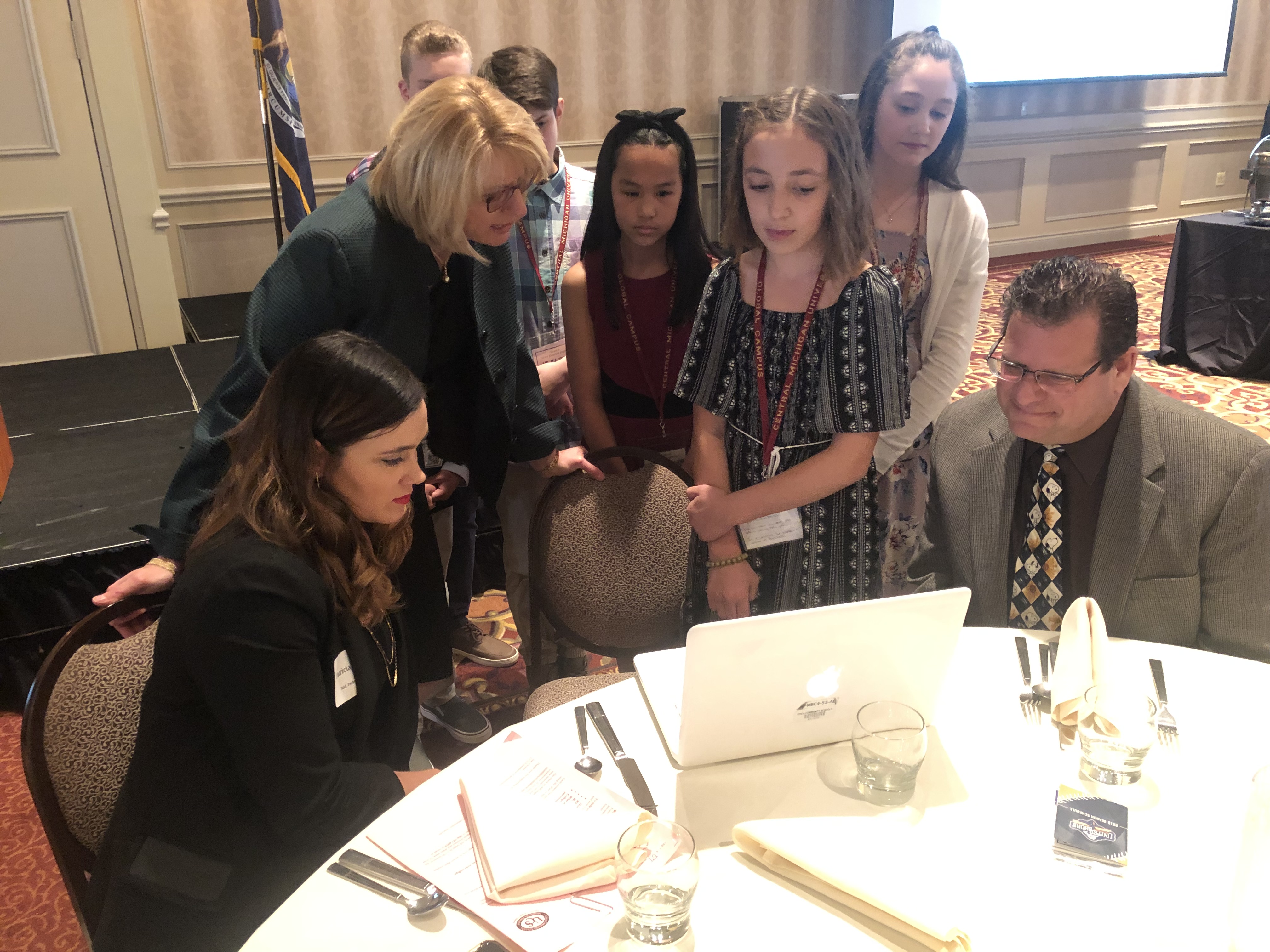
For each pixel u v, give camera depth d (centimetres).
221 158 481
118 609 149
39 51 396
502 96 167
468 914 97
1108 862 101
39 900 200
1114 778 112
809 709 119
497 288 195
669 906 90
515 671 282
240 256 500
